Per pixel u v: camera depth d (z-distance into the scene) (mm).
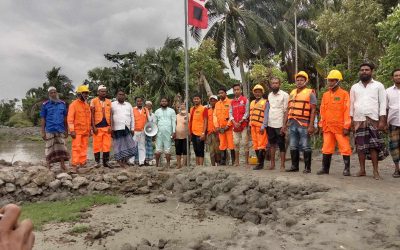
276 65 24000
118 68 45406
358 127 6586
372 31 14469
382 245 3756
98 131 9250
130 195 7781
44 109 8297
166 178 8383
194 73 25250
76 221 5980
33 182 7570
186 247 4172
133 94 35344
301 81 7215
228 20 24719
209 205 6781
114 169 8820
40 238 5172
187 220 6047
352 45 15156
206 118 9562
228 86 34156
